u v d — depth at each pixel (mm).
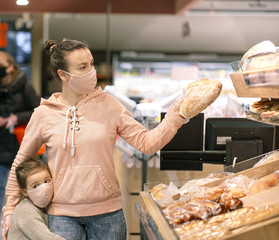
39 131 2180
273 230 1534
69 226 2131
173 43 8250
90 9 7152
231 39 8172
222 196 1863
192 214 1691
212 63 7855
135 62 7734
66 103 2191
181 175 2594
